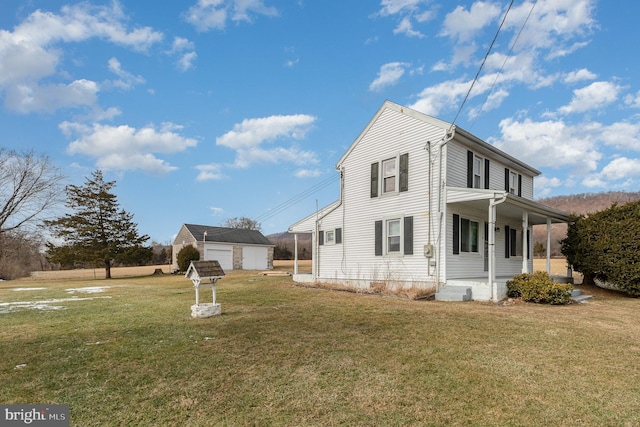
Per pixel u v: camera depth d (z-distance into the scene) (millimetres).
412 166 12492
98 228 28188
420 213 12102
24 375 4188
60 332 6305
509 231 15047
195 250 29828
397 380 4008
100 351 5105
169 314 8023
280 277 20797
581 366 4496
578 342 5574
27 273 32719
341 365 4480
